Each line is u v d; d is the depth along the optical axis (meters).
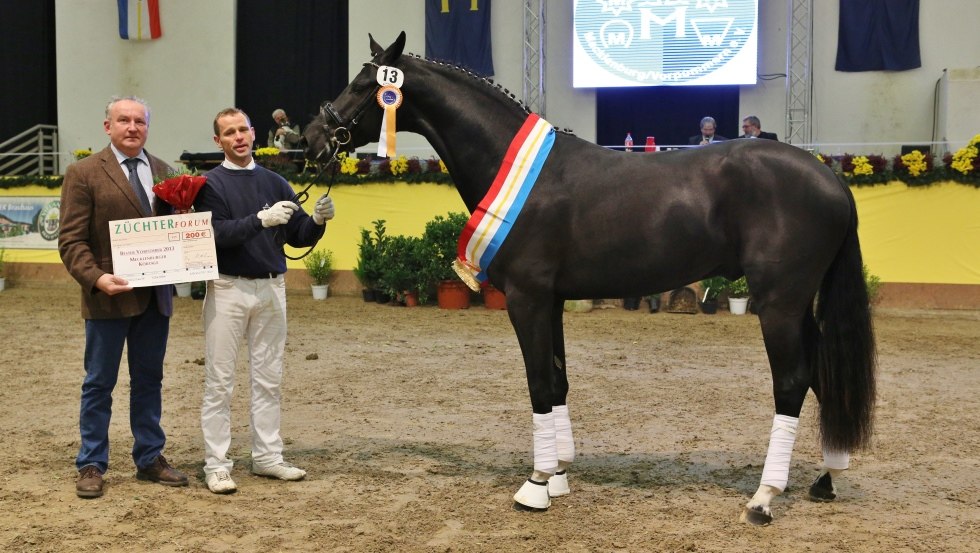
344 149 4.41
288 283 13.50
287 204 4.18
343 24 17.42
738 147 3.96
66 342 9.01
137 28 16.89
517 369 7.56
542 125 4.20
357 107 4.33
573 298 4.20
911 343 9.13
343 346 8.75
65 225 4.18
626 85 14.55
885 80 14.46
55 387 6.81
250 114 17.75
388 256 12.01
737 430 5.51
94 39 17.27
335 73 17.48
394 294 12.06
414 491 4.29
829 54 14.62
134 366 4.38
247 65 17.59
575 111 15.33
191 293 12.77
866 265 11.41
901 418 5.85
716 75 14.26
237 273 4.34
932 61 14.31
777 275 3.82
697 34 14.26
